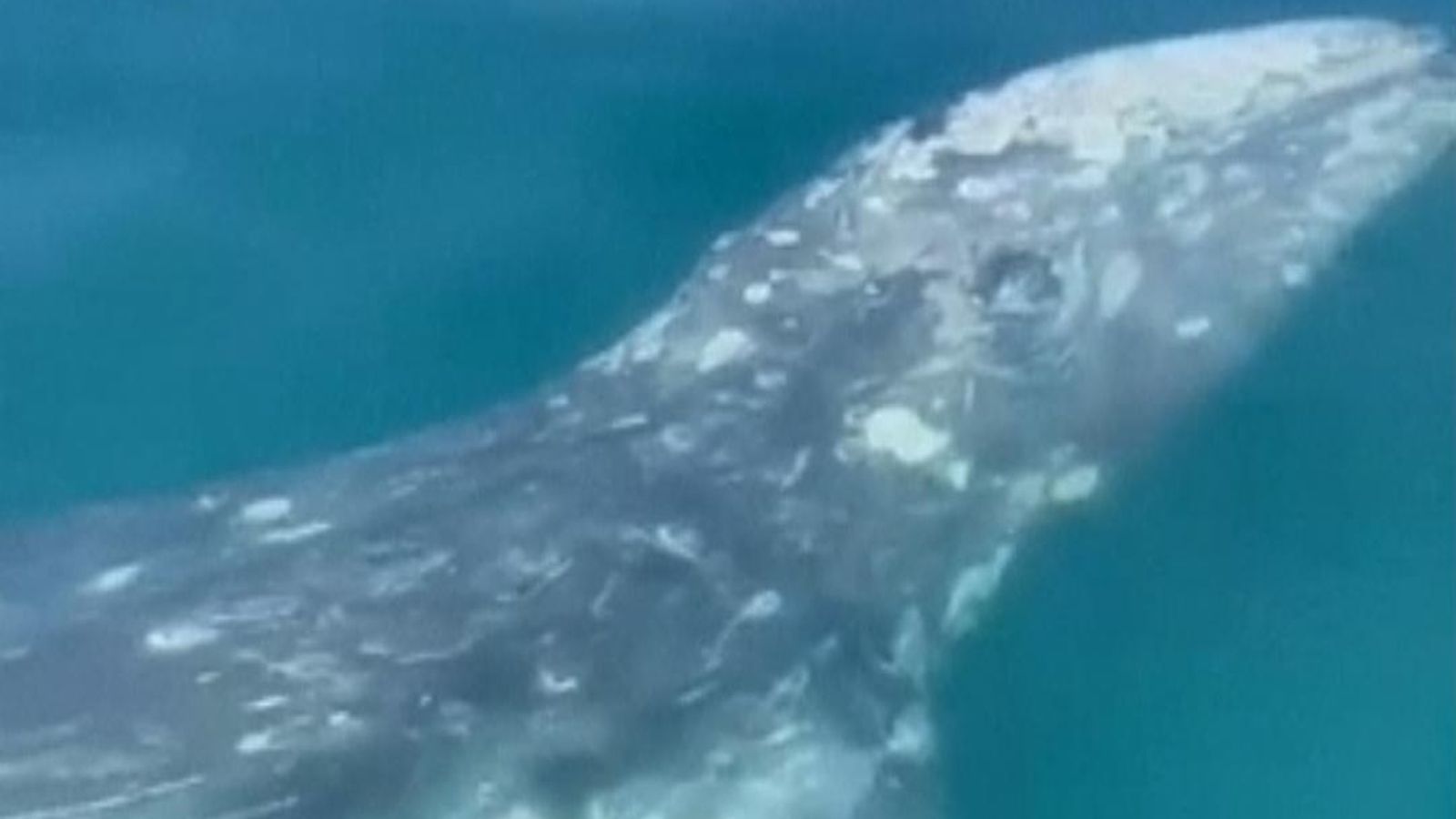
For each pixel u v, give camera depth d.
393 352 23.05
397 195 24.20
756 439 20.67
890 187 22.00
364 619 19.30
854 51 24.94
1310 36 23.41
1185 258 21.83
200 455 22.19
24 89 24.72
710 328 21.47
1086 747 20.17
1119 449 21.31
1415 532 21.52
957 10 25.23
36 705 18.56
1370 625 21.11
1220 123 22.53
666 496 20.28
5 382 22.83
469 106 24.86
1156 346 21.55
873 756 19.34
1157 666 20.66
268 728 18.45
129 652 19.02
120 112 24.61
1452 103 22.84
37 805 17.88
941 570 20.48
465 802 18.33
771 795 18.81
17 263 23.61
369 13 25.61
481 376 22.75
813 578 19.94
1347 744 20.39
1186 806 20.03
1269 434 21.69
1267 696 20.66
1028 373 21.09
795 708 19.23
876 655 19.89
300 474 20.94
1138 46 23.28
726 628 19.48
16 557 20.06
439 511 20.25
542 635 19.20
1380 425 21.88
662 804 18.59
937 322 21.19
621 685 18.98
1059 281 21.45
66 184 24.12
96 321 23.34
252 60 25.12
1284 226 22.09
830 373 20.98
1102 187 21.97
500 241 23.84
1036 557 20.94
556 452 20.77
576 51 25.28
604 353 21.73
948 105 22.73
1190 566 21.17
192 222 24.00
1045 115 22.45
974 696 20.20
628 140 24.50
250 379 22.91
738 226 23.39
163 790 18.05
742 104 24.61
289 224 24.02
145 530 20.36
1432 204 22.42
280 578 19.69
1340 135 22.58
